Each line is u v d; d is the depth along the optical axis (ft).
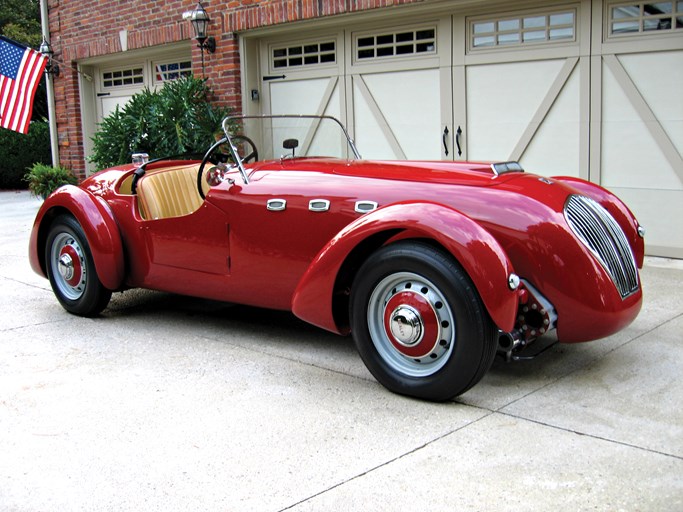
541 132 21.79
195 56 29.84
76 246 15.72
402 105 24.73
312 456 9.13
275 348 13.66
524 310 10.76
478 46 22.61
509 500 7.97
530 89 21.79
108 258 14.94
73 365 12.85
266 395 11.22
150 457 9.20
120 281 15.35
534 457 8.95
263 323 15.46
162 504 8.07
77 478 8.70
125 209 15.26
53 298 18.22
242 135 13.99
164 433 9.90
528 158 22.17
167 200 15.67
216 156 15.83
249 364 12.73
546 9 21.12
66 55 37.22
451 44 23.13
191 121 27.32
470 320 9.93
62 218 15.76
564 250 10.48
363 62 25.49
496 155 22.81
